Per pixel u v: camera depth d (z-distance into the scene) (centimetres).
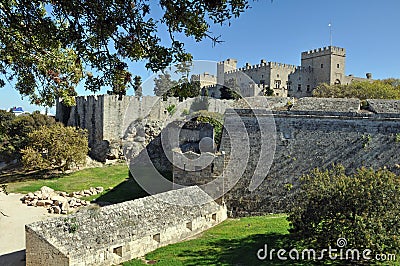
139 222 1805
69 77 988
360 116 2378
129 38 671
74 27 674
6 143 5012
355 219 1398
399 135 2288
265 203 2417
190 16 626
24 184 4025
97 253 1574
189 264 1567
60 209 3052
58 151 4362
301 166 2408
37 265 1551
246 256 1595
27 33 749
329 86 7788
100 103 5375
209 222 2195
